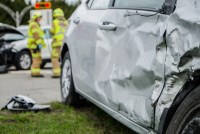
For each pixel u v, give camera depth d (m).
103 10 4.44
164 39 2.93
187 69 2.65
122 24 3.74
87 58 4.62
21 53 13.52
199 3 2.82
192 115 2.69
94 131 4.51
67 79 5.66
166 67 2.84
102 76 4.07
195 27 2.62
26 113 5.23
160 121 2.90
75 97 5.49
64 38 5.75
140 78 3.24
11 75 11.08
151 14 3.25
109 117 5.04
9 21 47.28
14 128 4.56
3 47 11.91
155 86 3.01
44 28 14.66
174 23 2.86
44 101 6.26
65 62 5.77
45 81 9.36
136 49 3.36
